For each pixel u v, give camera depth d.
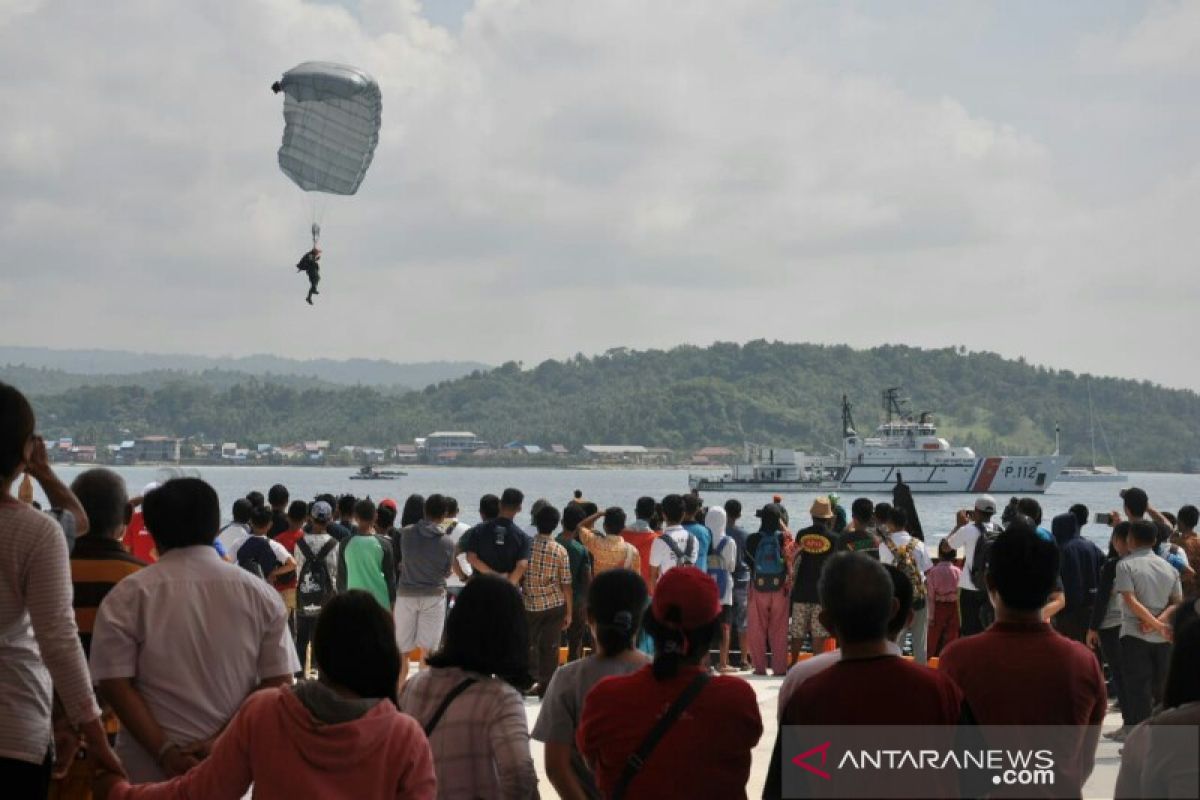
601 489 193.88
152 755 4.73
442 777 4.54
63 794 5.12
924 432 119.12
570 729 5.00
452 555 11.54
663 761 4.32
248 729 4.02
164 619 4.78
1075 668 4.43
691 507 13.98
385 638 4.11
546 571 11.66
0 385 4.57
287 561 11.77
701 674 4.42
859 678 3.95
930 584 13.85
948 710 3.95
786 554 14.17
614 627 5.00
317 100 17.30
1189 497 168.50
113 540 5.47
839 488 121.00
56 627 4.40
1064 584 11.18
